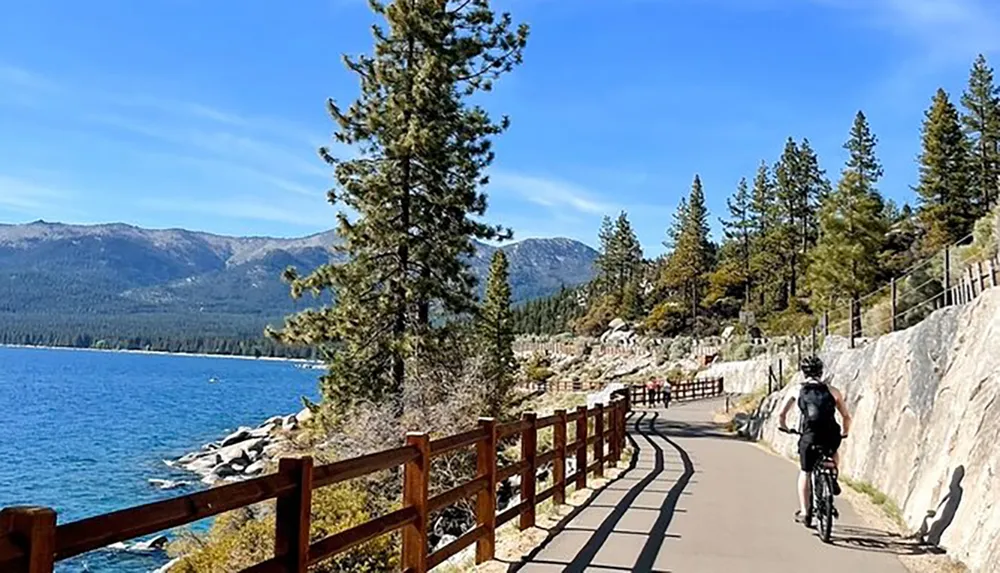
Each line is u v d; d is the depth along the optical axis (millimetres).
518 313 124188
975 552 6832
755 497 11344
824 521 8367
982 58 59969
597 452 13609
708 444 20594
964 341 9617
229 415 64688
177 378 122812
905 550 7945
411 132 22156
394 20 23266
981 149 59625
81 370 138875
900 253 55750
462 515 15258
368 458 5273
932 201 59719
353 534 5090
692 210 94438
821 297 50344
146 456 40062
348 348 23016
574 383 57812
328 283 22922
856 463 12820
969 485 7625
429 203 23359
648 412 33688
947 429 9023
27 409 64812
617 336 85750
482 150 24344
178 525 3434
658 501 10922
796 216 75000
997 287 9547
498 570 7145
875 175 63625
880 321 27719
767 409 21828
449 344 23406
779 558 7586
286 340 23422
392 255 23375
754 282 81750
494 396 21688
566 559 7516
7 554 2691
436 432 18281
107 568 20047
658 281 96188
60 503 28172
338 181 23078
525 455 9078
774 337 56312
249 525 11195
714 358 62656
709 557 7605
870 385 13156
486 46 24438
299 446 22062
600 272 113062
